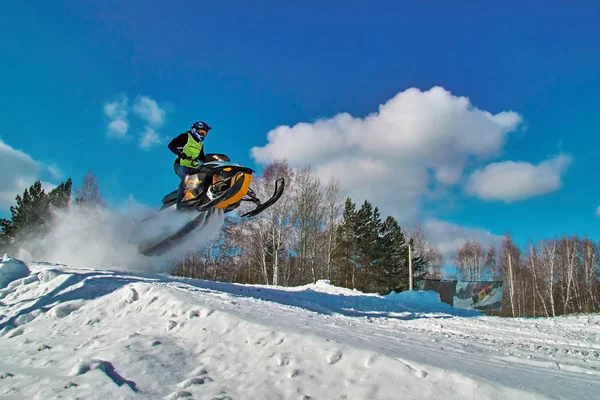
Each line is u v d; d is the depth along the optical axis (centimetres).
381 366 367
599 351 536
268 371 395
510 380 337
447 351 457
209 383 390
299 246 3045
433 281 1883
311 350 411
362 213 3912
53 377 442
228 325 504
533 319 984
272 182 2933
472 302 1862
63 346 557
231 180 878
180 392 370
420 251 4744
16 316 702
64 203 2617
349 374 368
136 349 478
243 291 1035
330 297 1154
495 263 5441
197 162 945
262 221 2914
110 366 443
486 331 719
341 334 482
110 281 812
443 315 1059
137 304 652
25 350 565
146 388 394
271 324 493
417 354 410
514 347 537
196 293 739
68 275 849
